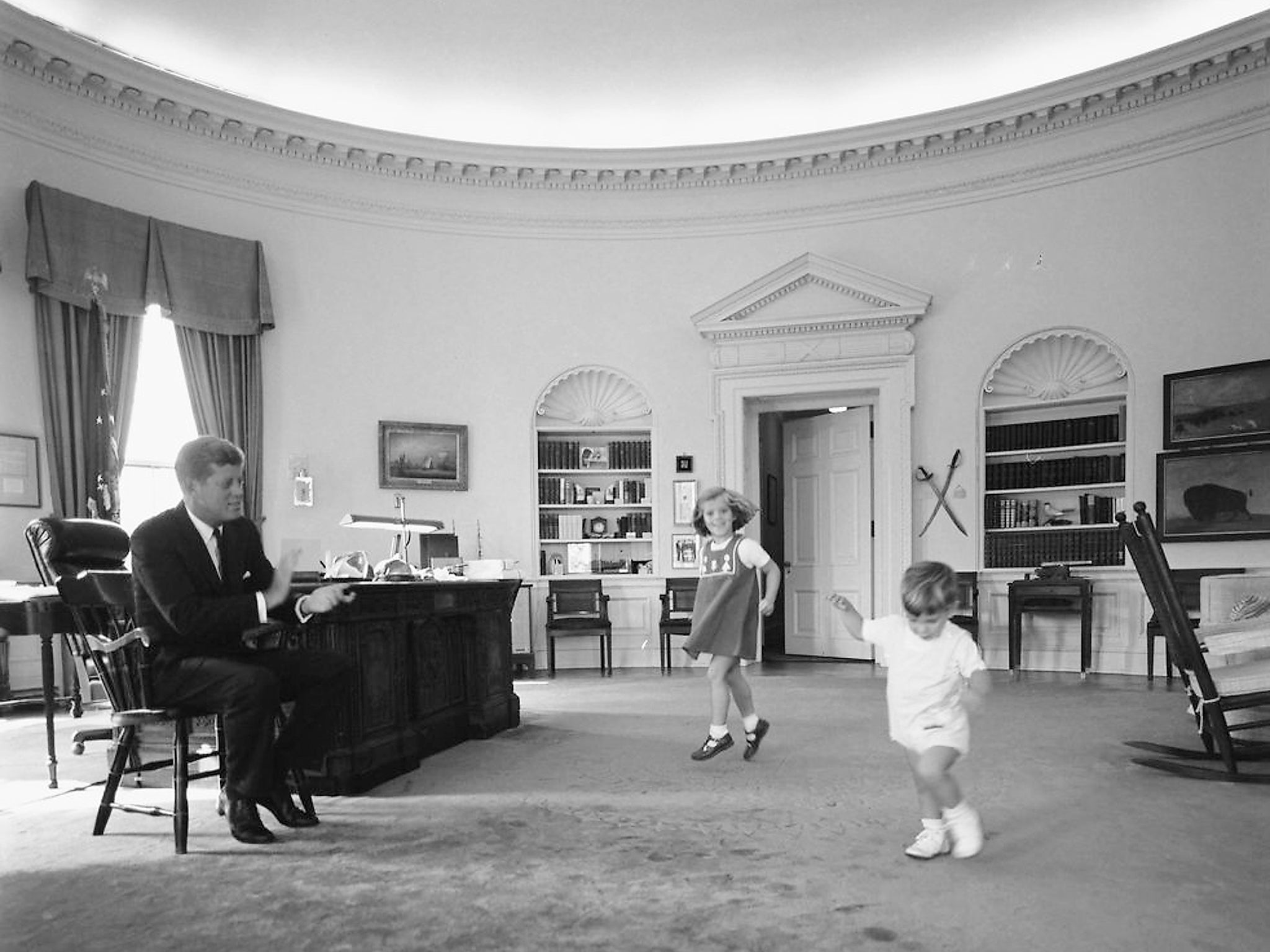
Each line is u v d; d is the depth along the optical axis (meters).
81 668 6.99
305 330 8.56
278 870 2.88
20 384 6.88
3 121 6.86
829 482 9.46
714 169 9.09
